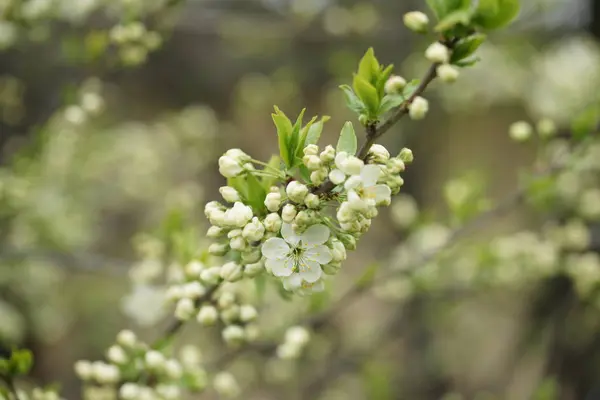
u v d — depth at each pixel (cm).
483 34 49
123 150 126
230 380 60
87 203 116
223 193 49
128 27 65
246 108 161
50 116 85
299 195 47
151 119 171
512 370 114
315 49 134
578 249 81
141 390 55
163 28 73
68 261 73
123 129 136
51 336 113
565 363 100
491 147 151
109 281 134
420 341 118
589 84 92
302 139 48
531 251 79
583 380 102
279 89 144
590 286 80
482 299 131
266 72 156
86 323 137
